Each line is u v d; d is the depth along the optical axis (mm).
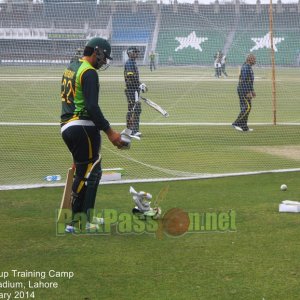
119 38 30641
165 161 12445
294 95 28812
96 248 6633
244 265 6062
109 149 13922
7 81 31141
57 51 28906
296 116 21703
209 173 11102
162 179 10414
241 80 17141
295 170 11344
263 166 12000
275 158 12953
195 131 17047
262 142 15242
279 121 20125
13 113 21188
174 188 9695
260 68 33250
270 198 8992
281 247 6637
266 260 6211
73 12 27844
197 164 12156
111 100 25609
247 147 14438
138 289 5457
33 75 30641
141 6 31469
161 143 14797
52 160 12508
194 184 10055
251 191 9492
